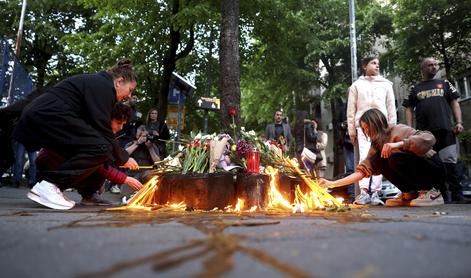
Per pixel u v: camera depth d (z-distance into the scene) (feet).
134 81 10.91
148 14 43.52
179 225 5.27
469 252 3.07
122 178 11.90
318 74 74.13
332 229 4.77
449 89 17.54
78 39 47.39
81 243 3.57
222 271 2.33
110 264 2.63
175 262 2.53
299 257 2.83
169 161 12.23
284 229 4.79
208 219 6.37
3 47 24.82
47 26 61.93
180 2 39.99
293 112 78.02
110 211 8.82
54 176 9.75
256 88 76.54
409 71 62.69
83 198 12.92
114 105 10.66
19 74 29.60
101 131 10.21
